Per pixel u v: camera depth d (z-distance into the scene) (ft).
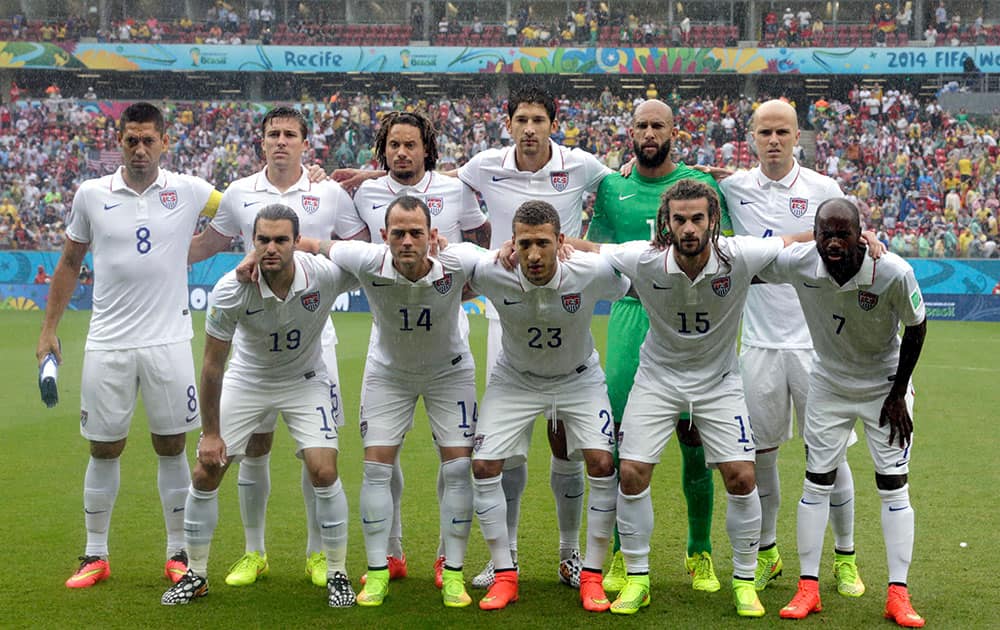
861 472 27.07
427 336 17.21
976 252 79.92
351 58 118.01
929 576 18.40
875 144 107.34
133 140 18.26
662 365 17.26
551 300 16.53
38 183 105.81
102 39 119.55
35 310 83.41
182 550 18.76
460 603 16.99
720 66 114.62
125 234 18.49
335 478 17.42
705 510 18.28
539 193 20.03
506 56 116.78
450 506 17.33
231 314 16.57
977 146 104.63
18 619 16.11
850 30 119.03
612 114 116.88
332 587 17.16
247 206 19.79
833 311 16.24
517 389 17.54
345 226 20.53
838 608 16.92
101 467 18.44
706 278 16.17
